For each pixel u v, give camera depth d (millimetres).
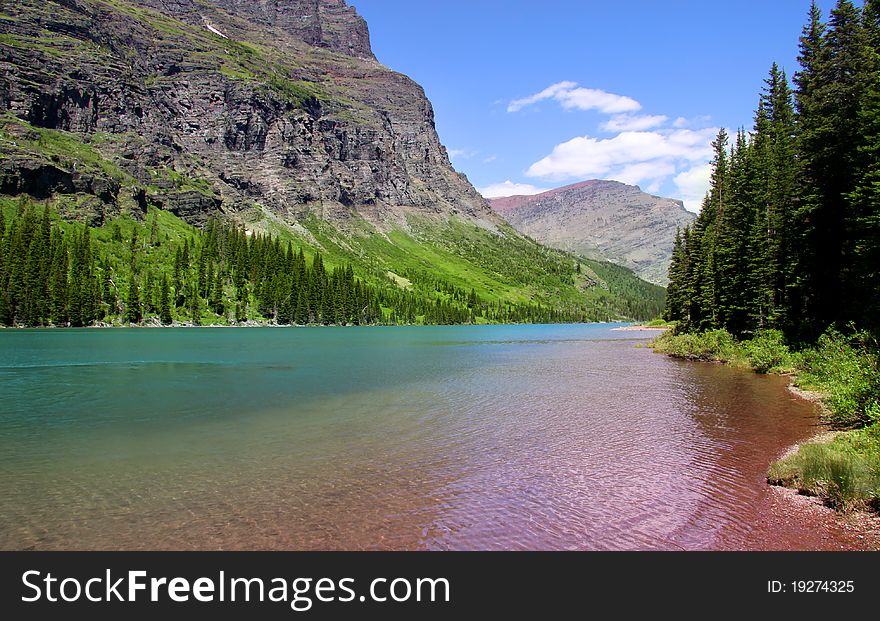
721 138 84062
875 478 13773
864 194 35031
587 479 16250
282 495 15109
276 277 195250
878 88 32406
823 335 39625
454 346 92750
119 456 19484
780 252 51875
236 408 29516
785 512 13508
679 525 12805
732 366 50938
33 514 13906
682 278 96250
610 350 78875
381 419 26109
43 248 149375
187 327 161000
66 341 89375
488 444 20859
